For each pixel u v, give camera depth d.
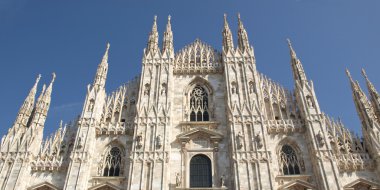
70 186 40.19
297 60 52.62
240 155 42.19
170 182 41.88
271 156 42.28
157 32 58.53
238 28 59.16
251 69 51.50
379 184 40.00
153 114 46.59
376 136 42.41
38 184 41.69
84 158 42.53
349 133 44.97
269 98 49.44
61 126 47.09
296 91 49.47
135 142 43.81
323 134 43.47
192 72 53.25
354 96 48.06
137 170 41.59
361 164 41.62
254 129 44.47
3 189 40.16
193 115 49.28
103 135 46.31
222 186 40.72
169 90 49.34
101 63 53.41
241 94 48.28
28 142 44.00
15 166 42.06
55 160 43.62
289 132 45.66
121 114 48.94
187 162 43.53
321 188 39.78
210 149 44.59
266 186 39.72
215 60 55.34
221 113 48.53
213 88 51.41
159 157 42.53
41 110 47.72
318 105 46.31
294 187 41.00
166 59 53.41
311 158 43.06
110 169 43.97
